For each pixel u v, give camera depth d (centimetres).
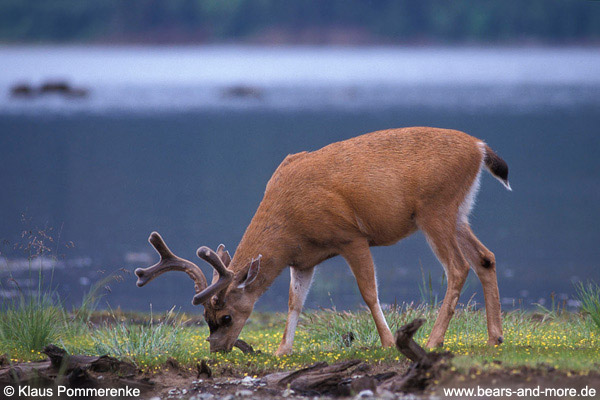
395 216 2284
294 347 2642
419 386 1752
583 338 2478
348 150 2333
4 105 16888
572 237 5541
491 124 12488
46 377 1886
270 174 8631
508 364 1802
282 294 4272
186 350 2398
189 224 6072
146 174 8744
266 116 14462
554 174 8388
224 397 1808
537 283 4197
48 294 2834
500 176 2383
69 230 5772
